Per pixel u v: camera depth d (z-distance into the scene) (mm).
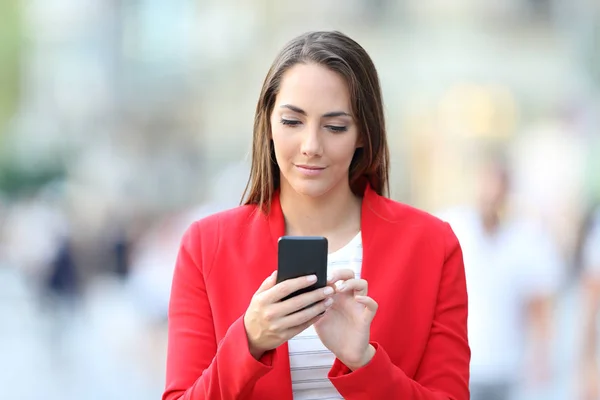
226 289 4047
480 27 40219
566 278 15273
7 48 55906
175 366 3992
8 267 39031
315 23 44719
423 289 4074
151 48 53688
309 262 3572
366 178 4273
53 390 16438
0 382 17297
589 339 9695
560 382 11398
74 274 23688
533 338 8875
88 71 56188
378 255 4098
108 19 54969
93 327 24234
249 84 48188
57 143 54750
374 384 3686
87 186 43781
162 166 51688
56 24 56469
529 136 36094
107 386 16703
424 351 4051
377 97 4043
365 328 3678
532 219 9016
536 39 39500
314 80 3822
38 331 25031
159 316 20984
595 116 35062
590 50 36094
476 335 8797
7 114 55812
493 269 8820
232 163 49281
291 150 3859
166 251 23938
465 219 9008
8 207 44656
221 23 49406
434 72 40062
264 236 4102
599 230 9766
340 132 3885
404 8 41344
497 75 39719
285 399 3902
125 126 54188
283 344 3934
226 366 3637
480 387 8812
